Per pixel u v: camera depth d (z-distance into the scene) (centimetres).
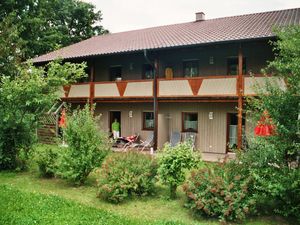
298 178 733
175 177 927
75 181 1095
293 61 805
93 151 1099
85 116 1156
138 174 992
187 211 859
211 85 1706
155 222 764
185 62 2030
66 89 2244
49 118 2050
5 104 1288
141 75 2175
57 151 1208
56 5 3784
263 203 864
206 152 1886
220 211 790
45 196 941
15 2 2789
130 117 2195
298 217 766
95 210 841
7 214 775
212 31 1898
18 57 1691
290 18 1850
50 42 3156
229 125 1850
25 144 1313
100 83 2111
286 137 792
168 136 2031
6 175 1212
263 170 799
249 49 1805
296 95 785
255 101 870
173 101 1850
